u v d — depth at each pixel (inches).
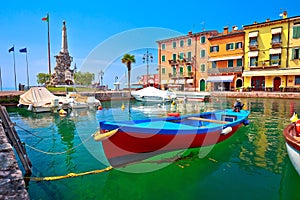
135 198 179.6
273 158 257.0
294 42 1196.5
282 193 180.9
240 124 357.1
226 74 1416.1
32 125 502.3
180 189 191.5
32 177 216.4
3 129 244.7
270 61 1267.2
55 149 311.7
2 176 137.3
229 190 187.5
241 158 258.5
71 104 725.9
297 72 1141.7
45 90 783.7
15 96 890.7
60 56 1298.0
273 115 583.5
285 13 1255.5
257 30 1305.4
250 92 1145.4
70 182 207.6
